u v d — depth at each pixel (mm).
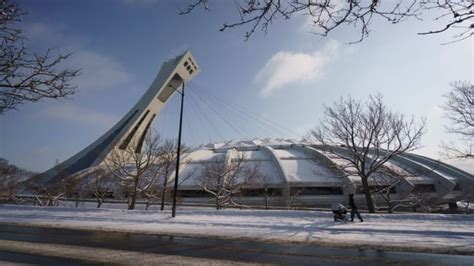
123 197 45000
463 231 13070
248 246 10773
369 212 26031
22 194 51312
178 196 45719
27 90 5809
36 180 50719
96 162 69312
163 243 11562
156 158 36406
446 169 56562
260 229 15102
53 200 43250
